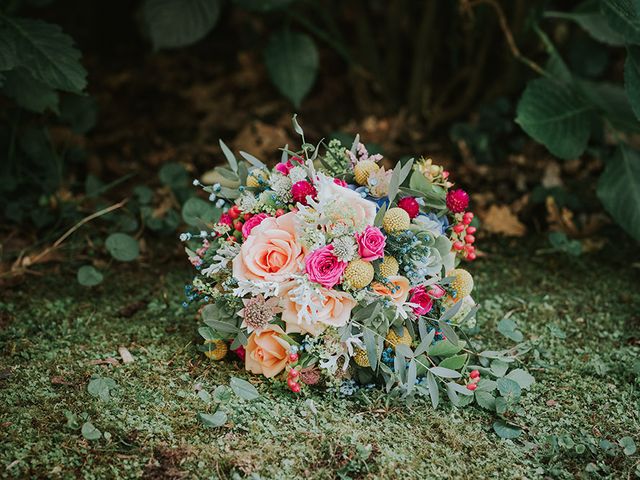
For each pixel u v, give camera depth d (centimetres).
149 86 203
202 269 116
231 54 218
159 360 117
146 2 162
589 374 119
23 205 150
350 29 213
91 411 107
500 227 158
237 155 176
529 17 166
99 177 168
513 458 105
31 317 127
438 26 188
